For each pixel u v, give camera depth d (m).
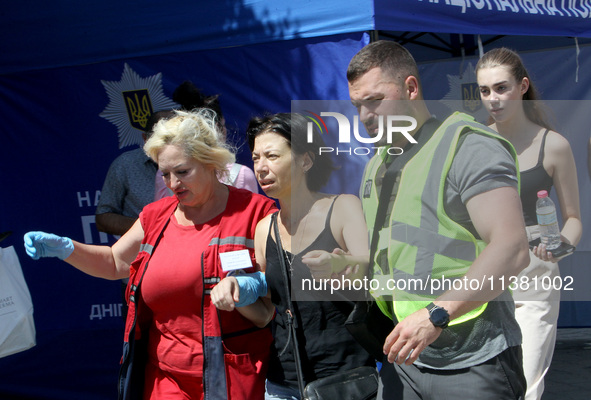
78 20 4.67
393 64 2.07
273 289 2.46
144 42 4.53
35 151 4.82
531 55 5.21
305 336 2.38
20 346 3.61
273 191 2.40
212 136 2.70
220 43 4.35
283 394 2.54
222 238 2.61
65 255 2.81
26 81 4.81
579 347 5.81
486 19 4.29
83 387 4.77
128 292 2.73
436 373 2.07
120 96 4.63
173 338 2.63
